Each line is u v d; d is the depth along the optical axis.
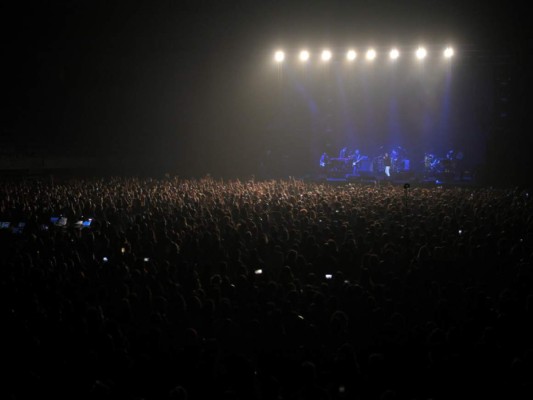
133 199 18.44
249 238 12.59
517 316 7.35
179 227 13.96
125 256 10.80
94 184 27.14
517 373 5.86
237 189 22.98
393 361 6.52
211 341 6.73
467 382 5.99
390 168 38.62
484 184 34.28
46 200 18.56
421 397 6.08
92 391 5.63
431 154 40.44
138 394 6.13
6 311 7.73
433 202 19.28
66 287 8.65
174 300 7.88
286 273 9.31
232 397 5.71
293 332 7.09
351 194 21.20
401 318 7.42
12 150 36.06
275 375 6.36
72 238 12.25
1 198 18.92
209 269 9.56
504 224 13.60
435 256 10.87
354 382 6.13
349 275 10.54
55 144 40.59
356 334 7.63
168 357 6.41
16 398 5.95
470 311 7.59
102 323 7.11
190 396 6.02
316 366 6.48
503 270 10.64
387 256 10.92
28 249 11.53
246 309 7.78
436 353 6.45
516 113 37.47
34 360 6.56
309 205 17.09
